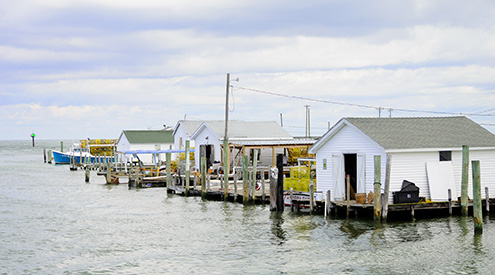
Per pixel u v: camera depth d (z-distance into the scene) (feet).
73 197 146.72
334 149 106.42
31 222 104.73
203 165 132.57
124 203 131.64
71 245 84.12
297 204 109.29
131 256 76.59
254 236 87.10
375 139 96.73
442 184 98.53
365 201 97.19
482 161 104.06
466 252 72.84
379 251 74.74
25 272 69.72
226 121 166.81
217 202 128.16
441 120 114.52
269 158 179.63
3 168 289.53
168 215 110.63
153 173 195.72
